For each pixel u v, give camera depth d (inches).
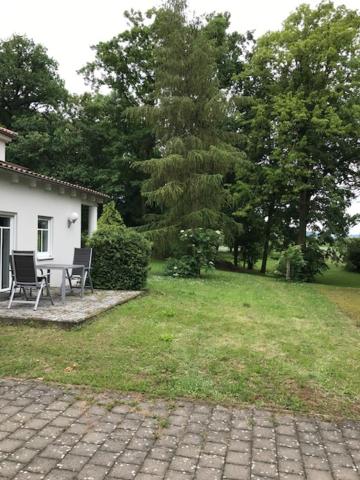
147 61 989.8
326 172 859.4
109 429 132.5
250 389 168.9
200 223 665.0
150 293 401.7
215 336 245.8
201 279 568.1
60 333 239.6
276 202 917.2
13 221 374.3
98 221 622.5
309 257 818.8
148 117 680.4
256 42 889.5
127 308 313.4
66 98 1238.3
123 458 116.1
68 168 1044.5
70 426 133.7
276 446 125.9
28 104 1256.2
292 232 948.0
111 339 229.1
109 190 995.9
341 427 140.0
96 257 418.9
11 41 1201.4
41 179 383.2
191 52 671.1
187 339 234.7
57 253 453.1
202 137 679.1
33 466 110.8
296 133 792.3
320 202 862.5
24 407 146.9
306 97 804.6
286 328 278.4
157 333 244.7
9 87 1190.3
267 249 1022.4
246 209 843.4
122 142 1034.7
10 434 127.6
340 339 257.1
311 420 144.5
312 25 808.9
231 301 380.8
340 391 170.6
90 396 157.5
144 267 423.5
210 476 109.0
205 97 680.4
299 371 191.5
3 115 1234.0
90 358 198.5
